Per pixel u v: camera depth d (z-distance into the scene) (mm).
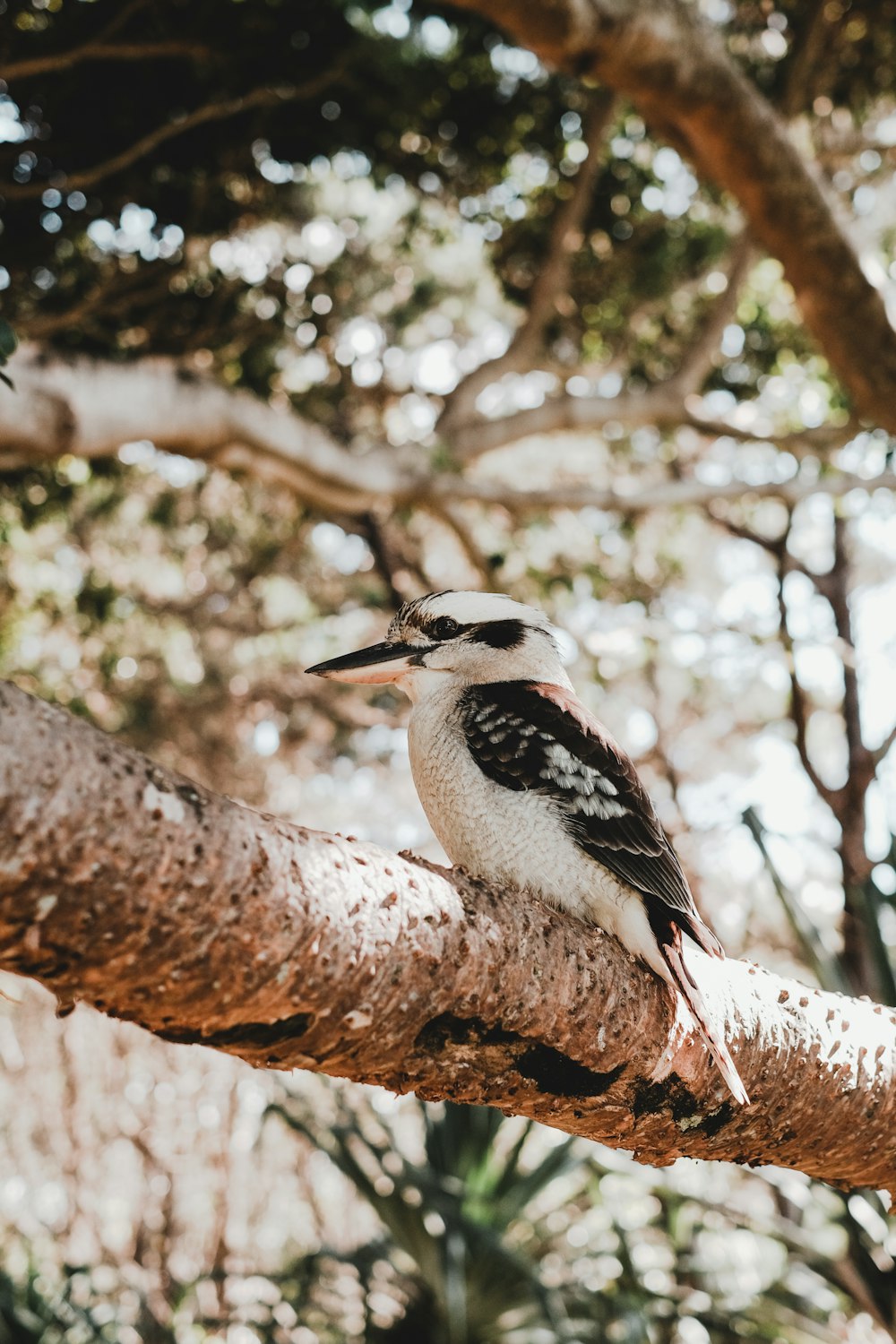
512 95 8070
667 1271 6488
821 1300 5980
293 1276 6738
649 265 9562
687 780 15289
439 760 2707
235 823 1450
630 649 11461
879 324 6789
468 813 2635
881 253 10805
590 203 9359
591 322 10109
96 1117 14789
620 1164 6301
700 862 13375
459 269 11406
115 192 6984
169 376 6434
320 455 7398
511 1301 5965
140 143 6406
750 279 10656
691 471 12977
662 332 10633
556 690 2850
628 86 5938
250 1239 14211
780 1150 2344
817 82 8680
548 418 9195
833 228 6484
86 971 1370
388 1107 6992
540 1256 6277
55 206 6848
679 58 5734
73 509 10312
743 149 6184
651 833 2564
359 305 10164
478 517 12094
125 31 6277
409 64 7062
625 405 9312
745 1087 2205
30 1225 13859
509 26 5539
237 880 1422
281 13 6457
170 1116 14859
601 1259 6438
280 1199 14734
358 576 12953
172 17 6316
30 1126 14750
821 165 9992
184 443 6750
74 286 7156
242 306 8281
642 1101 2092
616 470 13383
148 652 12547
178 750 13367
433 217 10266
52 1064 15000
